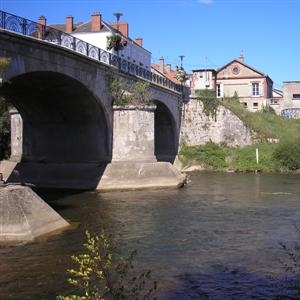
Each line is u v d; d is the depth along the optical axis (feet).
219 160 185.37
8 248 57.72
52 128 131.03
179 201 98.63
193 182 138.21
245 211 86.33
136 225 72.90
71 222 74.54
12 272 48.70
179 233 67.51
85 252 55.88
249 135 199.11
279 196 106.83
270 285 45.09
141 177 119.96
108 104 120.57
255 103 262.06
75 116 123.85
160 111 181.78
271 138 199.21
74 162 127.65
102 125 121.90
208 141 199.31
